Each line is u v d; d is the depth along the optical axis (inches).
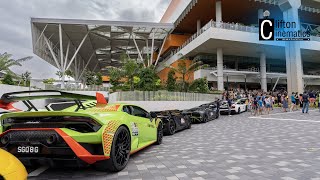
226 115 740.7
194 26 1626.5
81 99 166.6
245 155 206.7
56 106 197.9
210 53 1486.2
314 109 762.2
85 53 2054.6
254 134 329.4
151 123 246.2
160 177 150.4
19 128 147.4
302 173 152.3
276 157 196.1
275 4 1307.8
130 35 1572.3
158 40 1764.3
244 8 1384.1
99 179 148.3
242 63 1621.6
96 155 142.8
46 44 1569.9
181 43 1699.1
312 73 1764.3
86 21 1285.7
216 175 151.9
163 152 229.5
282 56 1582.2
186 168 169.9
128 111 209.0
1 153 100.7
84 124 147.9
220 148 242.1
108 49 1964.8
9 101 156.9
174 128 372.2
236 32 1208.2
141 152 230.5
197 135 346.9
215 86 1423.5
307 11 1439.5
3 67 868.6
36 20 1236.5
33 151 142.8
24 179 96.3
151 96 776.9
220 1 1273.4
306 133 318.0
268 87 1620.3
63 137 137.6
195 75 1382.9
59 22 1261.1
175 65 1544.0
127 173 160.2
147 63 1486.2
